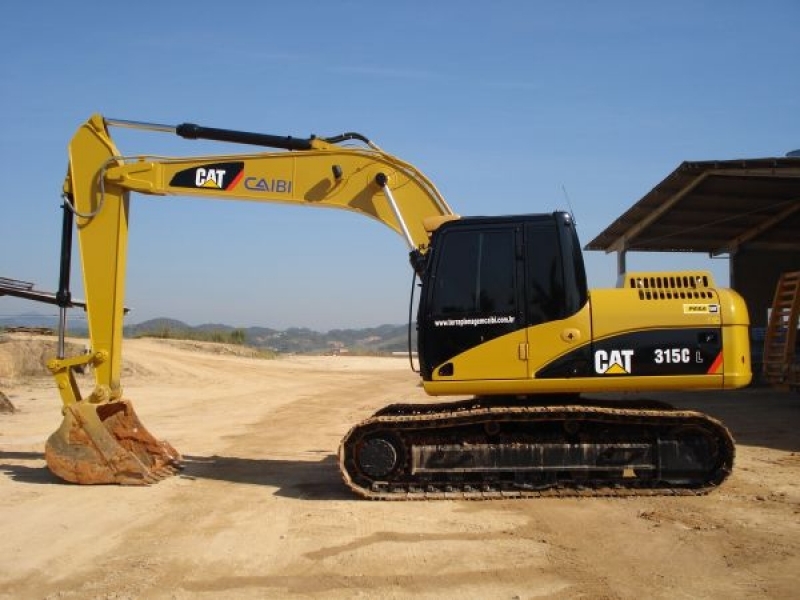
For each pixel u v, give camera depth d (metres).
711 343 8.38
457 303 8.57
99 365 9.71
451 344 8.54
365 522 7.45
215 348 43.31
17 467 10.57
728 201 19.95
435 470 8.51
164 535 7.08
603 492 8.32
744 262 24.20
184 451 12.27
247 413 18.42
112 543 6.83
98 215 9.84
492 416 8.39
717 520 7.33
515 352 8.45
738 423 14.61
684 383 8.34
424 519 7.53
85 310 10.08
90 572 6.05
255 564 6.21
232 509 8.08
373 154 9.68
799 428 13.88
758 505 7.92
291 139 9.76
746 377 8.44
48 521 7.59
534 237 8.59
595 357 8.38
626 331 8.39
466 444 8.53
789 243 24.14
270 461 11.27
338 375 33.31
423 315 8.62
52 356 27.03
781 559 6.17
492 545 6.63
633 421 8.41
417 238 9.61
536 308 8.46
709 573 5.86
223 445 13.02
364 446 8.57
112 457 9.29
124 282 9.98
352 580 5.80
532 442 8.54
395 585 5.68
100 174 9.80
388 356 59.12
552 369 8.39
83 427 9.37
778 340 15.88
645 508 7.84
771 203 20.17
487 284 8.56
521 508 7.92
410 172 9.67
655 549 6.46
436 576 5.87
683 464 8.38
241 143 9.81
